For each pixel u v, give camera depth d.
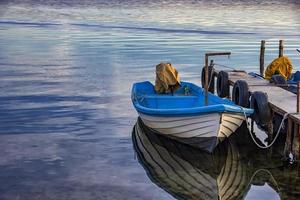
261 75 23.55
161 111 15.29
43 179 13.11
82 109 20.67
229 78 21.67
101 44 41.50
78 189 12.51
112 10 81.19
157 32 51.09
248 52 38.41
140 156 15.08
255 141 16.22
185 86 19.16
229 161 14.75
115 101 22.23
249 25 59.78
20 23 57.31
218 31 52.72
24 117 19.22
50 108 20.69
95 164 14.31
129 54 36.62
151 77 28.22
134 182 13.02
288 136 14.79
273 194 12.41
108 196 12.11
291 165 14.45
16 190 12.36
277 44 42.72
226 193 12.39
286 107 15.55
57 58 34.31
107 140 16.64
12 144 15.97
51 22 59.38
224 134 15.13
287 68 21.34
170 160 14.76
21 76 27.75
